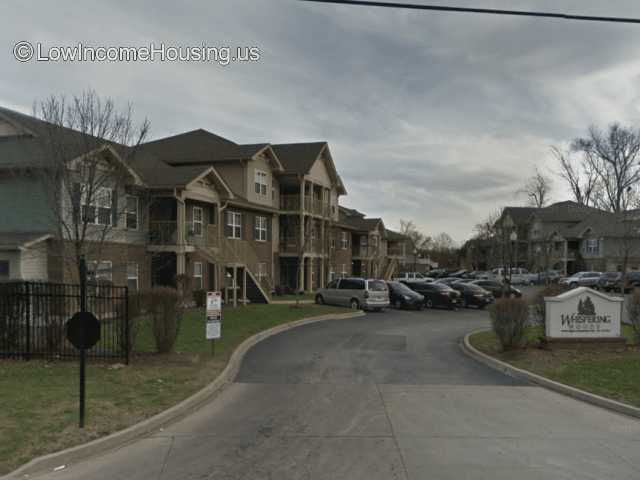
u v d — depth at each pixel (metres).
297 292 37.16
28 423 6.95
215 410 8.19
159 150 34.84
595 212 64.00
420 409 8.28
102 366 10.80
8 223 19.03
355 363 12.55
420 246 112.81
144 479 5.48
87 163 15.71
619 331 13.72
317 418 7.74
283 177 38.16
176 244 23.97
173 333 12.31
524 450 6.37
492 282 38.22
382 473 5.60
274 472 5.64
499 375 11.23
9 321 11.68
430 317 26.53
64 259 16.67
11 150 18.59
